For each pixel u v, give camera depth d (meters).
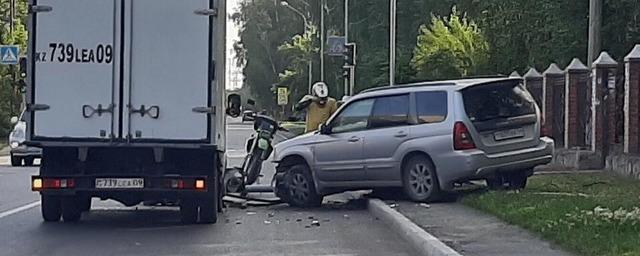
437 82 16.89
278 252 12.33
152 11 14.19
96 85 14.22
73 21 14.20
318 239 13.59
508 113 16.70
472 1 40.44
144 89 14.21
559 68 30.61
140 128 14.21
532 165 16.92
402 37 63.84
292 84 78.38
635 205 14.45
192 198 14.89
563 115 26.98
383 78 56.41
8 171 28.92
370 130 17.39
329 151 17.80
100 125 14.21
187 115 14.20
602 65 23.67
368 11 66.06
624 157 21.56
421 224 13.76
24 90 15.58
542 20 32.88
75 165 14.68
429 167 16.56
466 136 16.19
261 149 18.75
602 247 10.78
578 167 23.66
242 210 17.73
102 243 13.23
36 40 14.22
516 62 35.69
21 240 13.52
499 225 13.58
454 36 44.53
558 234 11.88
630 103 21.64
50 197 15.39
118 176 14.41
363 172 17.39
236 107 18.73
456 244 11.79
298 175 18.20
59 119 14.23
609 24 31.08
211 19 14.20
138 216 16.77
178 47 14.19
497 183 17.89
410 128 16.81
